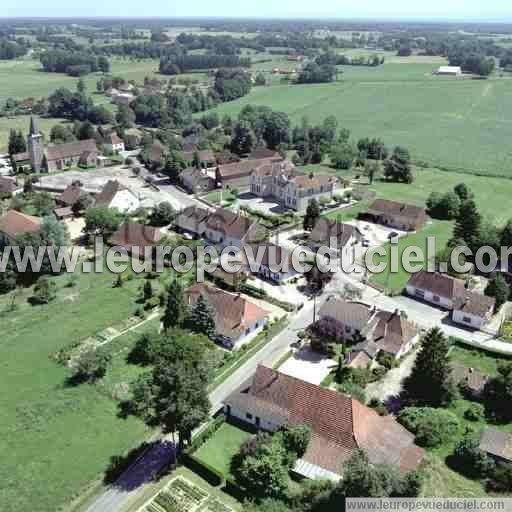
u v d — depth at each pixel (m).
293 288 115.38
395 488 61.19
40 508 64.19
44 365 90.56
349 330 95.69
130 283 117.81
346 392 80.12
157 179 192.50
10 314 107.00
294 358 91.94
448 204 157.50
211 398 82.50
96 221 136.25
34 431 76.19
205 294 102.44
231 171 183.88
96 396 83.12
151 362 90.38
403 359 92.06
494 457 68.25
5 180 174.62
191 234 142.12
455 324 102.62
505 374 81.06
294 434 68.50
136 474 68.94
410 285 112.75
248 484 66.19
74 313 106.25
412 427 73.94
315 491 62.38
